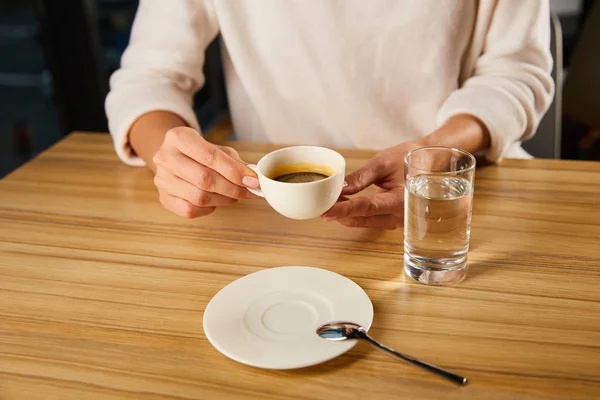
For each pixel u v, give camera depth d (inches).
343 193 35.9
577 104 85.8
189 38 52.7
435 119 54.6
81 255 36.3
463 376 25.7
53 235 38.7
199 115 113.1
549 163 45.5
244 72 55.9
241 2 53.4
